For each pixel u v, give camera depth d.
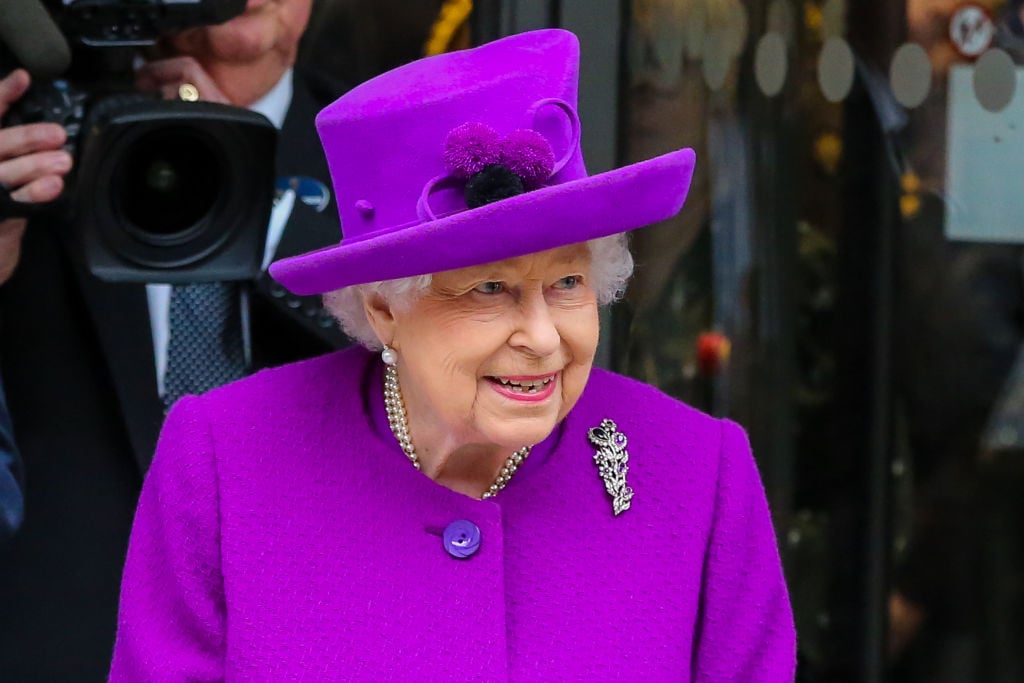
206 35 9.21
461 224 5.82
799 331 11.42
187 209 8.18
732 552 7.05
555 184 6.27
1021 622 12.34
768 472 11.48
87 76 8.33
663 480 7.06
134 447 8.89
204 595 6.92
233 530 6.84
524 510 6.96
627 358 10.45
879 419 11.78
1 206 7.78
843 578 11.91
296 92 10.07
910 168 11.51
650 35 10.20
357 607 6.71
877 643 11.97
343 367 7.38
